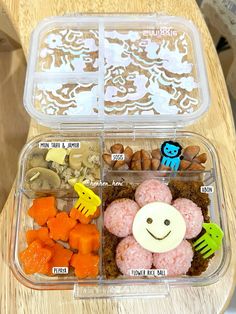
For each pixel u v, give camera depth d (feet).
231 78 1.46
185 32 1.04
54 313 0.72
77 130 0.90
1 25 1.31
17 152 1.32
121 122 0.89
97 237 0.78
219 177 0.85
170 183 0.84
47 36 1.03
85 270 0.74
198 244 0.77
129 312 0.72
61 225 0.79
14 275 0.75
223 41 1.59
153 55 1.01
